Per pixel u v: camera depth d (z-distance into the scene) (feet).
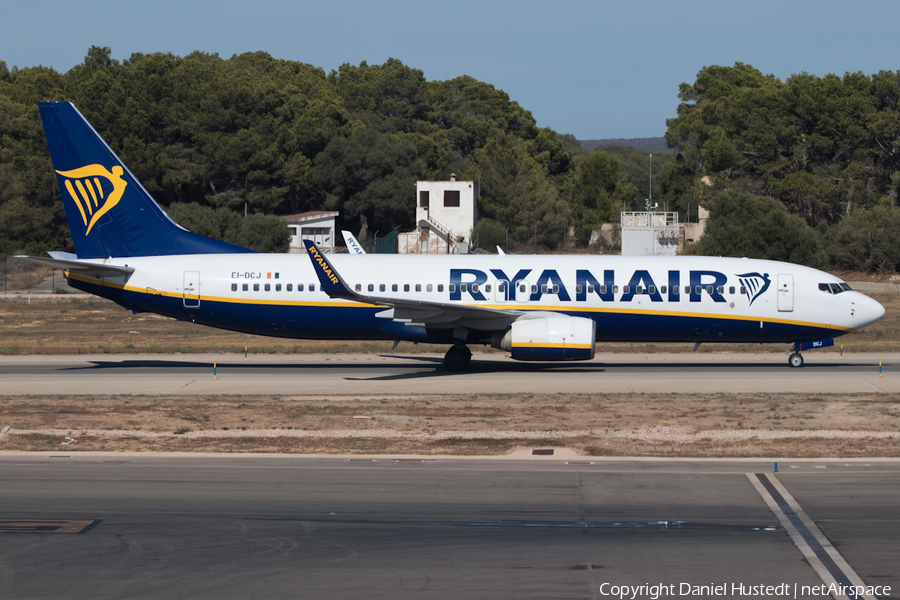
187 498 231.30
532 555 189.67
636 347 609.83
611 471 258.57
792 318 491.31
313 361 539.70
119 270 489.26
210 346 610.65
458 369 493.77
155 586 173.27
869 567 182.91
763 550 192.65
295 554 190.60
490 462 270.67
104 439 304.09
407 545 195.83
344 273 497.46
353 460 273.75
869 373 475.31
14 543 197.36
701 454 280.51
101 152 494.59
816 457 276.21
